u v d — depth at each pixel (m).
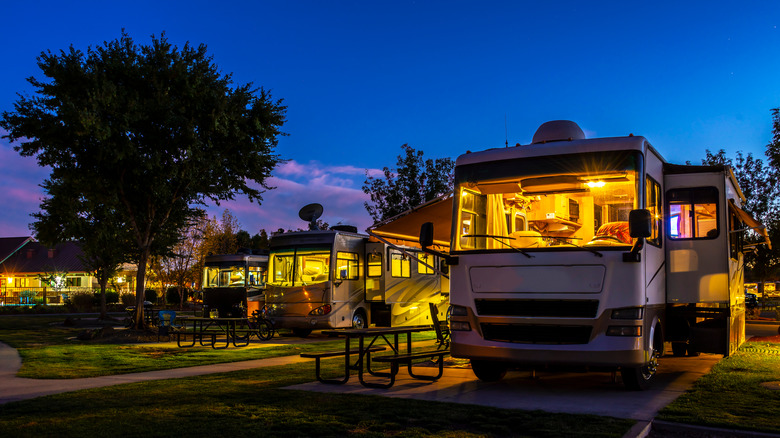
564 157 8.09
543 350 7.59
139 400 7.50
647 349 7.55
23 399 7.71
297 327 18.45
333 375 9.55
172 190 19.88
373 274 19.69
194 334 15.32
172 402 7.35
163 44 19.38
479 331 8.02
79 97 17.89
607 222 7.80
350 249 19.27
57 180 19.05
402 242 10.92
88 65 18.41
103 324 24.88
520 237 8.03
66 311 38.28
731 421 6.01
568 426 5.93
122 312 38.16
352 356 12.48
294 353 13.47
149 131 18.67
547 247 7.76
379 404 7.10
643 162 7.82
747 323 25.47
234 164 20.53
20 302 45.00
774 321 26.73
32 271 52.94
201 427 6.03
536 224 8.20
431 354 8.99
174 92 19.25
